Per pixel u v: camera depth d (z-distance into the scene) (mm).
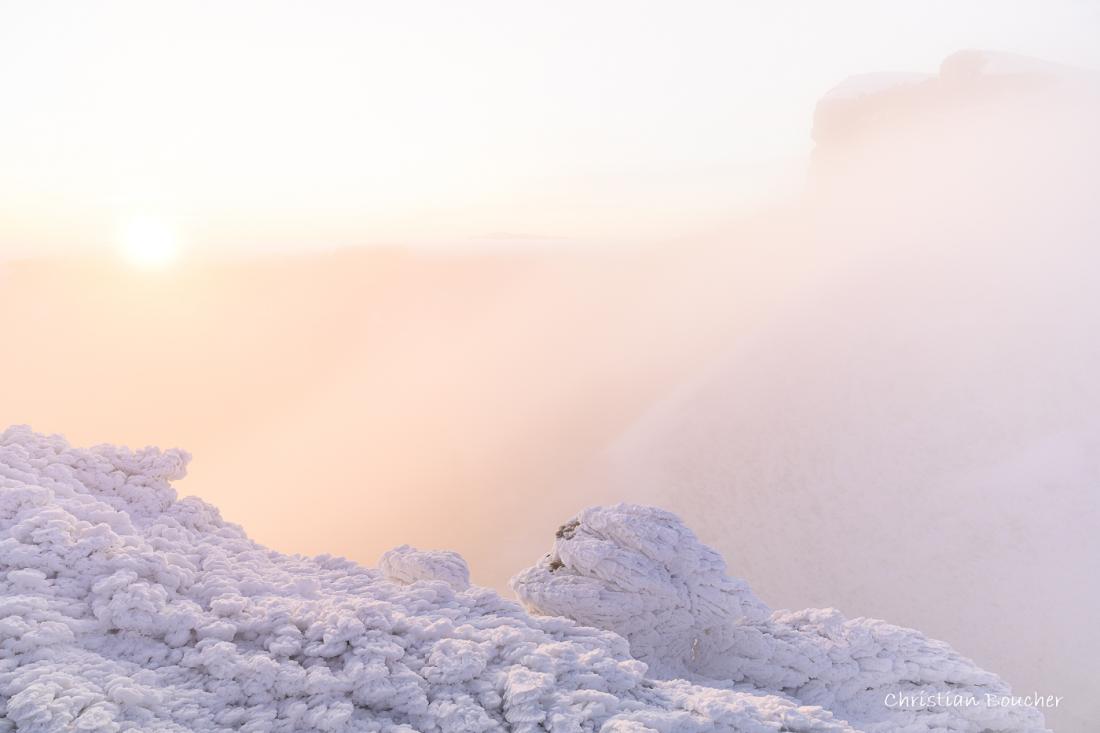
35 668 3881
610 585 6910
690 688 4887
